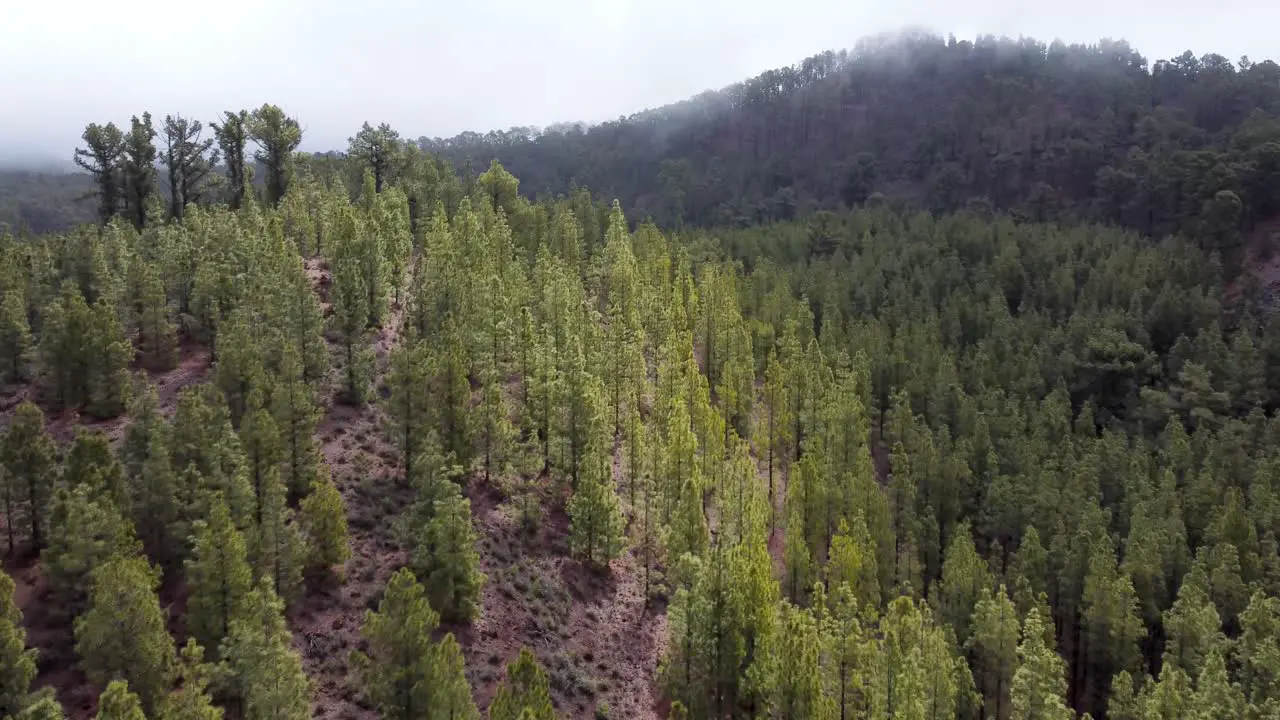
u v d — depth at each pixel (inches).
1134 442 3518.7
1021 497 2709.2
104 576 1186.0
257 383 1875.0
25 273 2524.6
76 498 1369.3
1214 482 2896.2
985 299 4987.7
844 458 2893.7
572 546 2066.9
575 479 2257.6
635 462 2373.3
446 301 2591.0
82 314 2069.4
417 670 1261.1
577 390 2265.0
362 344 2413.9
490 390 2169.0
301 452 1835.6
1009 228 6338.6
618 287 3592.5
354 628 1565.0
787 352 3759.8
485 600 1800.0
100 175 3764.8
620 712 1689.2
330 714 1366.9
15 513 1563.7
